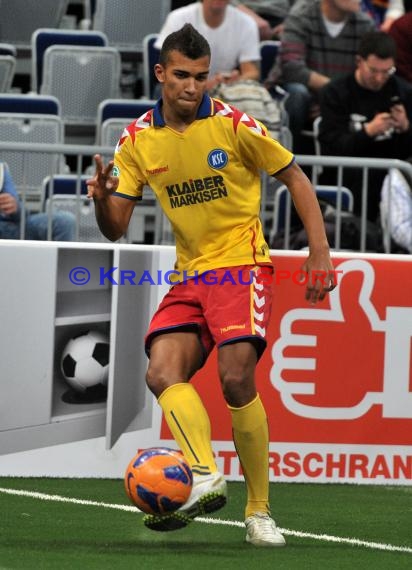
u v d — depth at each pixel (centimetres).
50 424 1523
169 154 1170
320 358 1562
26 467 1527
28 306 1500
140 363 1527
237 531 1245
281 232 1866
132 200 1208
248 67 2544
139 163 1192
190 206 1180
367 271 1565
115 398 1533
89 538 1175
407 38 2620
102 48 2523
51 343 1509
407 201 1852
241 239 1174
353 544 1198
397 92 2291
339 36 2605
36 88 2605
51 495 1420
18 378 1508
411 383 1584
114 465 1542
